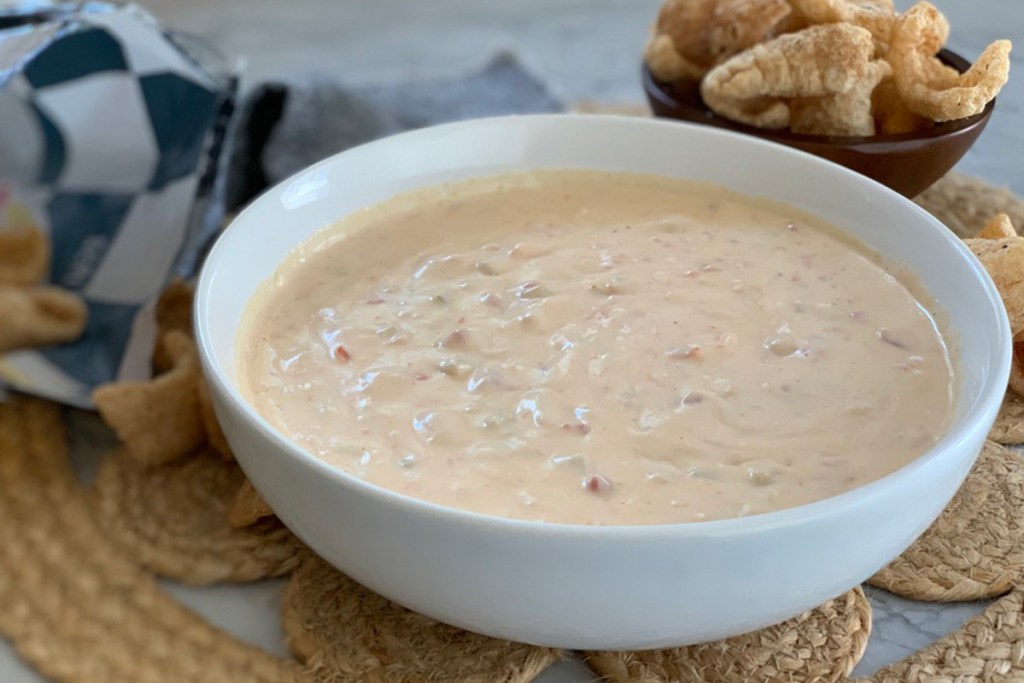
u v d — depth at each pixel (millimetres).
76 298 672
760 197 617
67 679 494
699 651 492
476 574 437
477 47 1238
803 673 485
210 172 732
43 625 514
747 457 499
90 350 653
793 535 428
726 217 617
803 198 604
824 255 588
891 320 552
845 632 497
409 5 1395
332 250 604
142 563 538
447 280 588
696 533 422
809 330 551
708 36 663
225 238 556
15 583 530
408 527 434
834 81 608
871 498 433
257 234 573
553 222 622
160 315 680
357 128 882
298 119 880
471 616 454
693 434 508
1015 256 547
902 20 620
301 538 480
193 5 1409
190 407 575
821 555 437
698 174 627
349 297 580
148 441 570
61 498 570
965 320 527
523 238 612
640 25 1253
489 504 484
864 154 610
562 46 1199
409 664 491
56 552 543
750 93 621
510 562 429
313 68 1205
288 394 534
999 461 554
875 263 579
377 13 1374
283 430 517
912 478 439
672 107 659
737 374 532
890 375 529
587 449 503
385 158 617
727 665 488
